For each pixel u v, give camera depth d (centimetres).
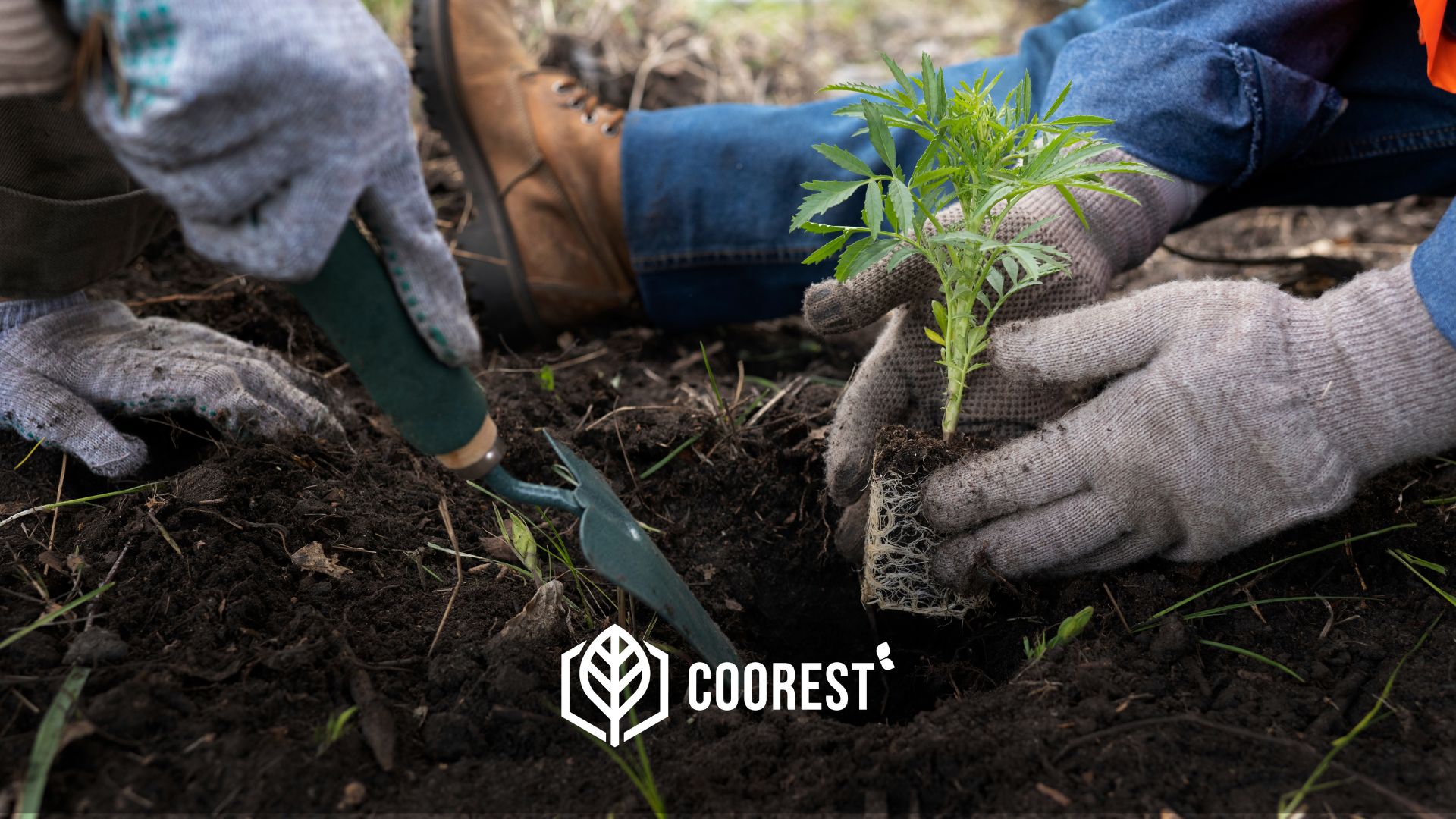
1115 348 156
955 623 196
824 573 209
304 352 238
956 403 166
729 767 142
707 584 201
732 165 244
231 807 126
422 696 150
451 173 314
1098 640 162
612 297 265
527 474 209
